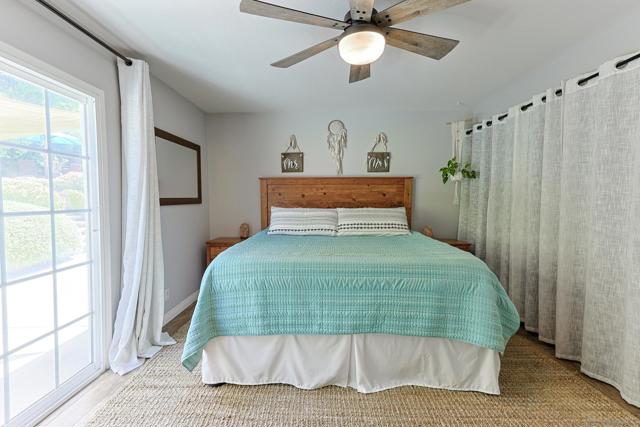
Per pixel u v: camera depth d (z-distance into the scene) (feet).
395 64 7.80
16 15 4.71
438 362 5.74
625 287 5.58
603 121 5.87
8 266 4.75
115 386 5.85
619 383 5.63
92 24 5.82
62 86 5.57
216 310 5.72
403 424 4.85
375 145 12.12
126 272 6.84
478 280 5.54
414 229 12.20
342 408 5.20
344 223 10.59
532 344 7.51
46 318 5.35
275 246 7.58
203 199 11.84
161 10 5.43
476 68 8.06
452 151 11.74
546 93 7.32
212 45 6.74
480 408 5.19
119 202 6.99
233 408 5.19
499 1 5.31
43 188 5.35
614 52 6.04
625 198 5.57
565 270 6.78
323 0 5.21
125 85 6.92
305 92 9.86
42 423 4.88
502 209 9.34
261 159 12.28
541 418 4.96
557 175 7.16
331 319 5.61
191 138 10.80
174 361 6.73
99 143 6.35
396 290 5.62
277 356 5.78
